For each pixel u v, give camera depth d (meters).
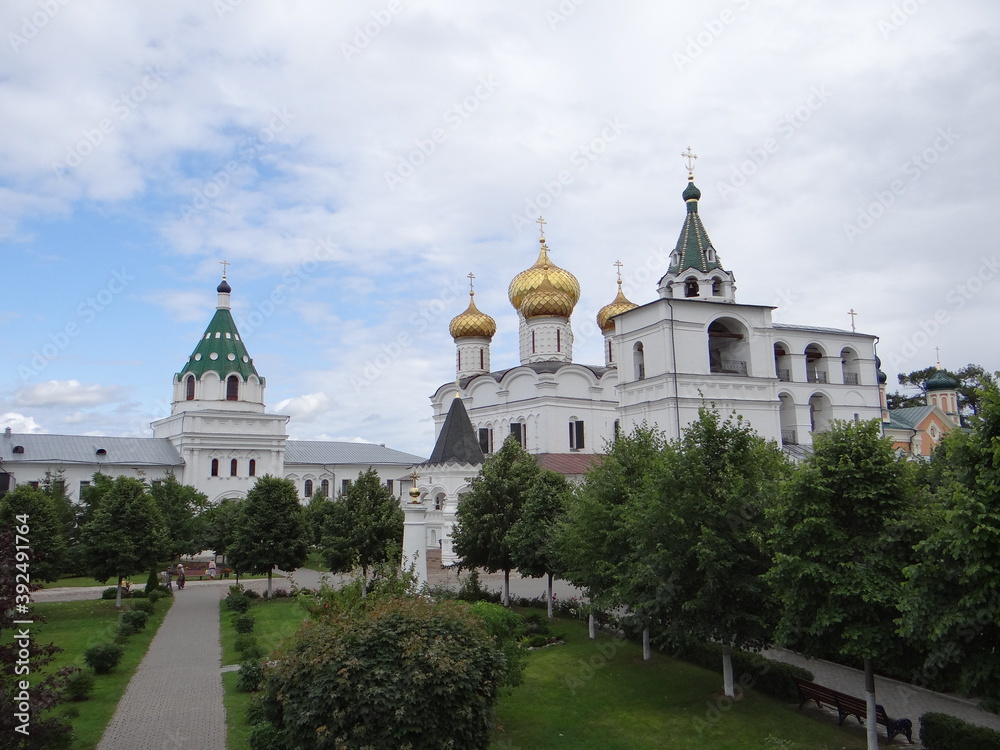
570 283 85.56
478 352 91.56
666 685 28.36
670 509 25.25
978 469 16.53
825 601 20.55
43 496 47.38
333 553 49.19
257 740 19.59
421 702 16.94
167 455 94.56
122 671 30.75
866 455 21.19
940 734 20.56
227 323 99.50
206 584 62.03
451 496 66.38
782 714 24.80
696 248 64.75
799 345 68.62
